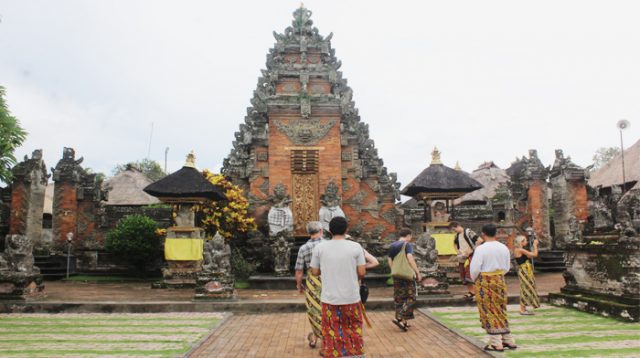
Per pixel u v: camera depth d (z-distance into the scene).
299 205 21.48
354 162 22.09
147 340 8.49
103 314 11.59
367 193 22.28
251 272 18.03
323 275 6.02
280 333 9.40
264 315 11.72
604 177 31.70
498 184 35.50
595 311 10.57
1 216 21.02
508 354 7.07
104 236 22.52
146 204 31.48
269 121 21.80
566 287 12.12
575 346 7.55
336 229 6.16
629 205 10.88
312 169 21.66
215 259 12.79
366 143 23.05
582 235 11.97
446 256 17.83
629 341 7.87
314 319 7.56
